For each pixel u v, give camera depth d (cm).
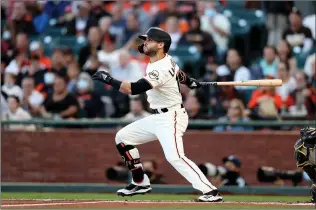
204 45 5281
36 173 4322
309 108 4597
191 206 2639
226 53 5166
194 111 4469
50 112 4694
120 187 4150
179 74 2889
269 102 4466
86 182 4288
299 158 2959
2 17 5753
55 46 5528
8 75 4884
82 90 4750
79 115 4659
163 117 2838
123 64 4988
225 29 5347
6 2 5800
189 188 4116
